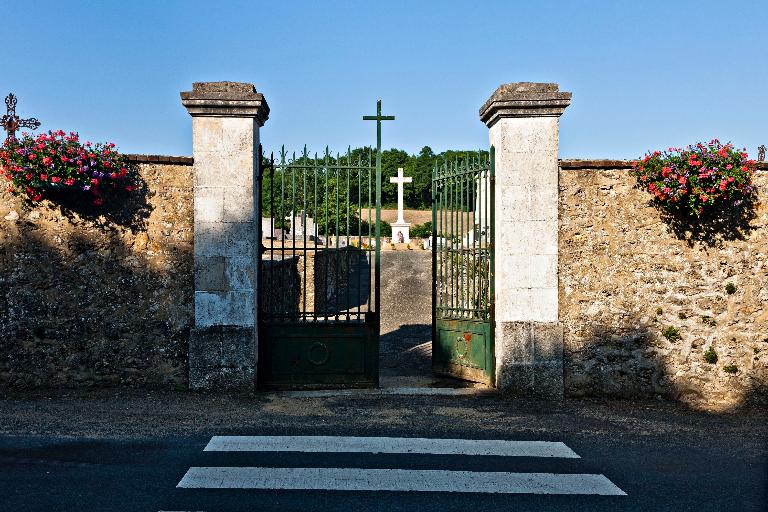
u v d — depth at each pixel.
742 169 6.34
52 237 6.54
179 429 5.30
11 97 7.10
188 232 6.64
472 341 7.16
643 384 6.70
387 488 4.04
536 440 5.15
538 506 3.80
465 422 5.68
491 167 6.93
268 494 3.90
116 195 6.58
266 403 6.25
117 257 6.60
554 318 6.66
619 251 6.71
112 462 4.44
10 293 6.51
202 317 6.59
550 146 6.61
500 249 6.71
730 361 6.70
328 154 6.82
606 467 4.51
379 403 6.30
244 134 6.57
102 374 6.60
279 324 6.85
